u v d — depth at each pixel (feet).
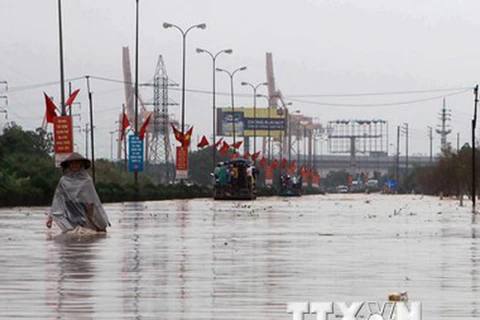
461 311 102.22
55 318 96.73
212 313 100.53
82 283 125.18
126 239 207.00
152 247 184.75
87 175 231.50
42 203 433.89
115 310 102.22
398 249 182.70
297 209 428.56
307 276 134.51
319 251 177.06
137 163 566.77
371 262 155.63
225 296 113.29
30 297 111.55
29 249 178.91
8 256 163.63
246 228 253.85
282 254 170.09
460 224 284.61
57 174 491.72
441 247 188.14
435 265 150.92
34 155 598.75
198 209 409.28
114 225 265.54
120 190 549.54
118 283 125.29
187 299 110.63
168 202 545.44
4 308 103.14
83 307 104.22
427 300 110.52
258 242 199.62
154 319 96.58
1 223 270.87
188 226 262.47
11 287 120.57
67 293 115.34
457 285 124.67
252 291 117.91
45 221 282.56
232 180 614.34
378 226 269.44
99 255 166.30
